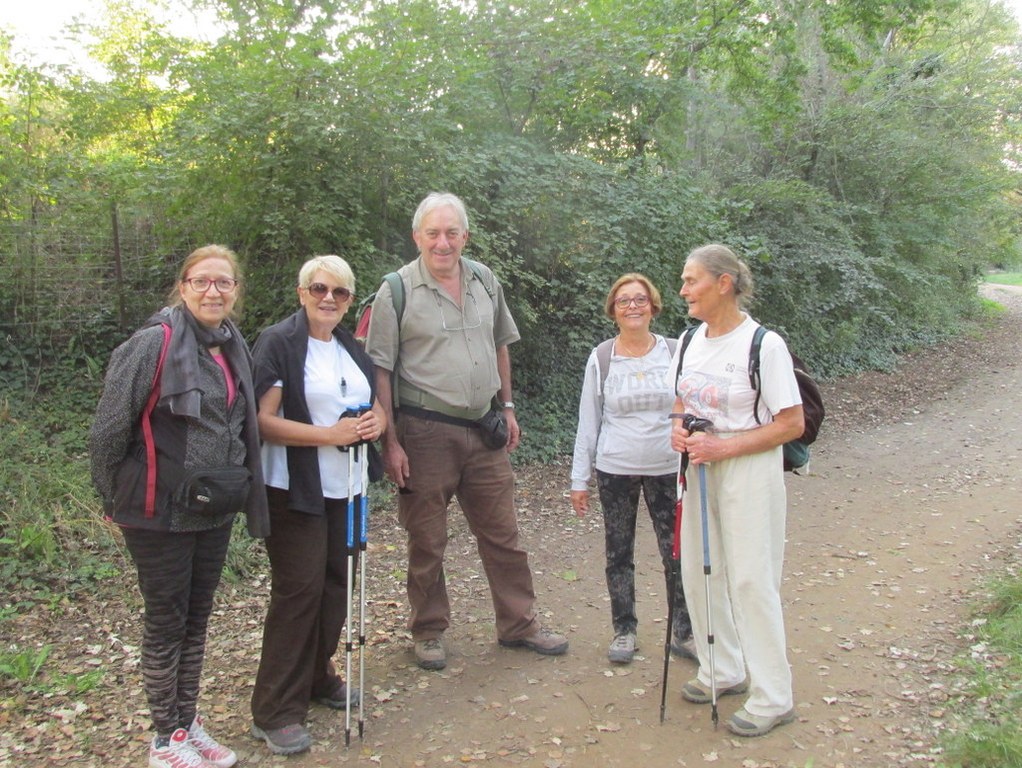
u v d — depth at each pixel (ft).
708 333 10.57
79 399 21.57
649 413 12.02
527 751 10.08
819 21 44.86
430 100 22.20
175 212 21.85
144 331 8.62
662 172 32.42
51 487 16.85
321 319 10.17
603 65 29.86
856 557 17.40
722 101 42.70
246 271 21.52
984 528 19.26
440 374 11.56
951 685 11.43
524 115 31.17
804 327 41.55
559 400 28.12
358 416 10.12
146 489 8.57
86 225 23.25
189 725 9.53
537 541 18.70
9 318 22.36
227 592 14.82
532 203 25.09
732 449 9.95
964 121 52.37
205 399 8.73
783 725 10.54
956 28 61.52
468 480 12.26
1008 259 84.94
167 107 24.64
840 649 12.85
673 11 34.88
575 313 27.07
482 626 13.91
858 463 26.43
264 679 10.09
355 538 10.50
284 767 9.69
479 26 27.04
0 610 13.28
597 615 14.47
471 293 11.87
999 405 36.22
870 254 48.29
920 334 53.62
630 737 10.35
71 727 10.39
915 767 9.49
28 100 23.75
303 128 19.63
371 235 21.83
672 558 11.64
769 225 40.32
